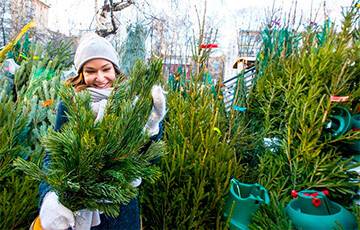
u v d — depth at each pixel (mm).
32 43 2494
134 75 831
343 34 1771
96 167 724
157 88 895
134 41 2365
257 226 1306
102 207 747
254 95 2055
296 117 1638
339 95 1587
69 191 731
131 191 752
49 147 713
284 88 1798
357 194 1488
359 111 1632
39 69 1984
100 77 985
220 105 1978
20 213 1307
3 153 1297
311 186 1504
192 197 1461
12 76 2098
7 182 1345
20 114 1558
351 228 1237
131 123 751
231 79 2475
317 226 1214
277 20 2439
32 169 756
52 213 759
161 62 849
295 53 1994
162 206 1469
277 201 1436
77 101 759
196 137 1590
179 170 1487
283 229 1250
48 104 1646
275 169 1630
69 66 2629
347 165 1535
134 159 797
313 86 1596
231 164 1537
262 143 1825
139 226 1076
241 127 1887
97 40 992
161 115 908
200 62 1921
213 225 1457
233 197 1390
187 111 1727
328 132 1613
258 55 2250
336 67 1638
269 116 1891
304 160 1535
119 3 5230
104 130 732
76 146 700
